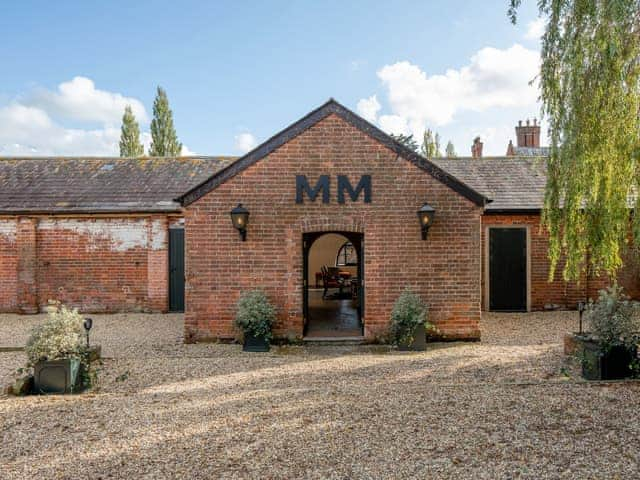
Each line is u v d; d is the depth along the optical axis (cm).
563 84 665
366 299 868
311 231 870
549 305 1230
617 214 673
